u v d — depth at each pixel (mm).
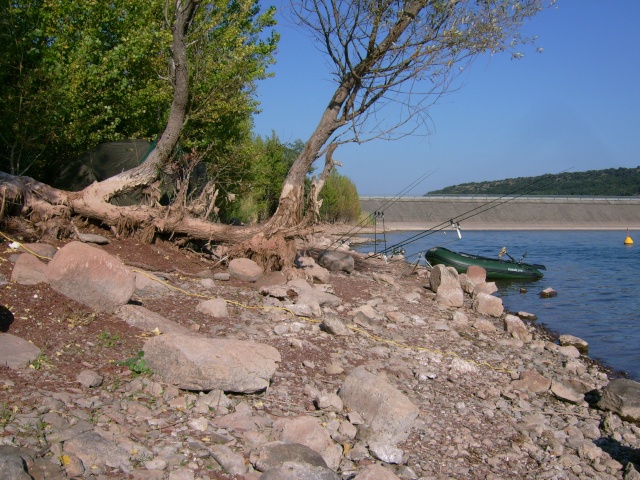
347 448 5824
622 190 109688
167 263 11281
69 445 4617
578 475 6371
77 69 14789
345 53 11875
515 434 6992
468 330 11727
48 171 14461
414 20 11828
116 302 7559
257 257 12023
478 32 11742
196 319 8523
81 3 15477
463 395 7910
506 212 65312
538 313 16219
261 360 6402
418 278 17500
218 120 18922
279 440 5461
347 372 7742
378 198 63750
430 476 5746
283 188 12508
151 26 16781
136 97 16391
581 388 9109
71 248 7555
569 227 61438
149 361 6242
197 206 12680
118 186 11773
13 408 4965
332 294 11797
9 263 8523
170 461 4777
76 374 5883
